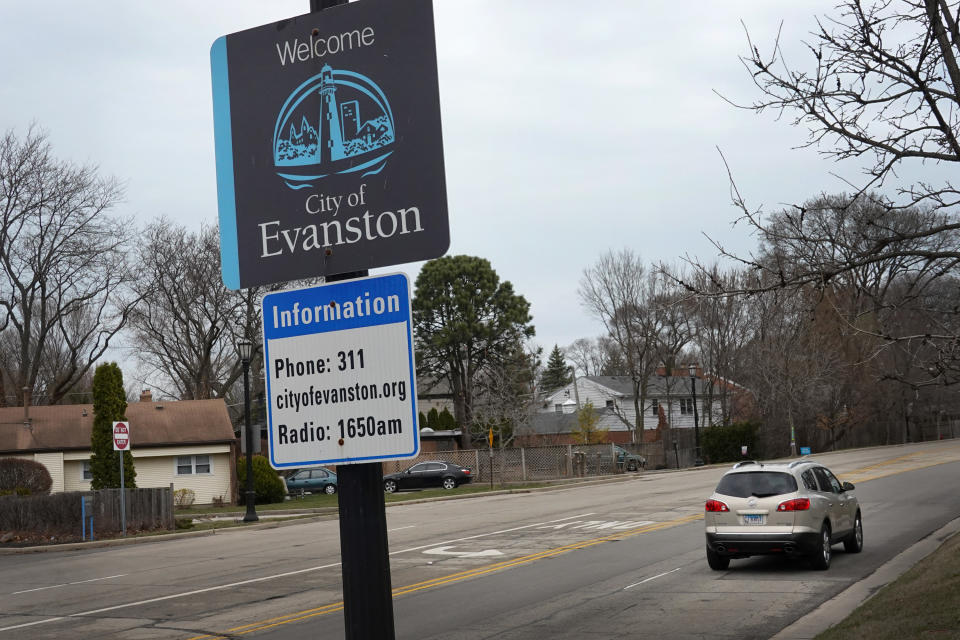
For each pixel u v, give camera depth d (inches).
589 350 3725.4
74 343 2356.1
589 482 1705.2
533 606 488.7
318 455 167.8
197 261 2054.6
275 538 944.3
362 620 161.6
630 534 800.9
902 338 295.4
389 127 170.2
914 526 786.8
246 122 178.5
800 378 1946.4
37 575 740.0
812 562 580.4
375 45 172.4
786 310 1712.6
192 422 1715.1
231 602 538.3
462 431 2437.3
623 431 2832.2
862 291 321.7
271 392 171.5
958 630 320.8
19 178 1797.5
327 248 171.5
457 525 962.7
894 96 295.0
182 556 816.9
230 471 1676.9
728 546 581.0
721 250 662.5
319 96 174.7
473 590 547.8
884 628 346.6
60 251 1845.5
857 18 302.7
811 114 295.7
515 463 1887.3
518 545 760.3
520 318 2559.1
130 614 514.0
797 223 320.5
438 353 2516.0
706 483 1417.3
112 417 1343.5
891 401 2062.0
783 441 2160.4
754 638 397.1
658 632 414.3
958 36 276.4
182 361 2114.9
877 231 349.7
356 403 166.9
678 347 2443.4
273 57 178.2
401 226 167.8
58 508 1058.7
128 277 1934.1
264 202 175.9
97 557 869.2
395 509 1289.4
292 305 172.1
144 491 1083.3
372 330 167.3
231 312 2066.9
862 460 1733.5
